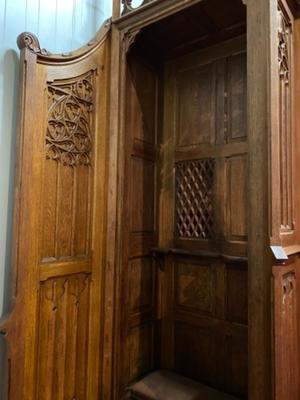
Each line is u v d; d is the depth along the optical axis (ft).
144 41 5.99
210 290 5.92
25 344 4.39
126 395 5.57
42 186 4.67
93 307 5.34
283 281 4.01
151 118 6.41
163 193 6.60
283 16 4.52
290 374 4.17
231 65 5.88
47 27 5.34
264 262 3.87
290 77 4.75
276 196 3.93
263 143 3.95
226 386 5.61
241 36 5.78
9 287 4.59
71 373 5.01
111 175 5.53
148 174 6.32
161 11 5.10
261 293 3.86
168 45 6.15
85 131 5.29
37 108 4.60
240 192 5.62
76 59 5.13
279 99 4.26
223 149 5.86
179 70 6.56
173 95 6.61
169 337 6.40
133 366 5.85
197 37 5.90
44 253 4.69
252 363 3.87
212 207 5.95
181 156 6.43
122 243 5.49
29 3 5.08
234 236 5.65
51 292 4.78
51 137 4.80
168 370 6.28
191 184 6.26
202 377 5.91
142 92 6.19
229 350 5.62
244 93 5.69
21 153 4.38
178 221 6.41
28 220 4.45
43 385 4.62
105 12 6.48
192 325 6.12
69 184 5.05
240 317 5.53
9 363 4.21
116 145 5.52
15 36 4.86
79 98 5.20
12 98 4.79
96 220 5.41
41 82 4.67
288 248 4.21
